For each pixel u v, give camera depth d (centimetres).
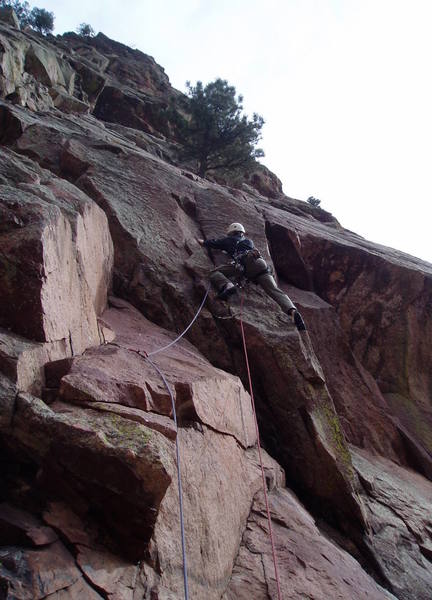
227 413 475
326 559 441
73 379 334
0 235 352
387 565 530
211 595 324
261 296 708
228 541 378
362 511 559
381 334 985
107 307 627
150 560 283
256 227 846
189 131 1941
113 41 3259
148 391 378
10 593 217
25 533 251
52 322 360
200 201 855
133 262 689
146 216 751
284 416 613
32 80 1309
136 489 267
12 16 1789
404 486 718
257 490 485
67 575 242
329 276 981
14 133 840
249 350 645
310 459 587
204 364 546
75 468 271
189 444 379
